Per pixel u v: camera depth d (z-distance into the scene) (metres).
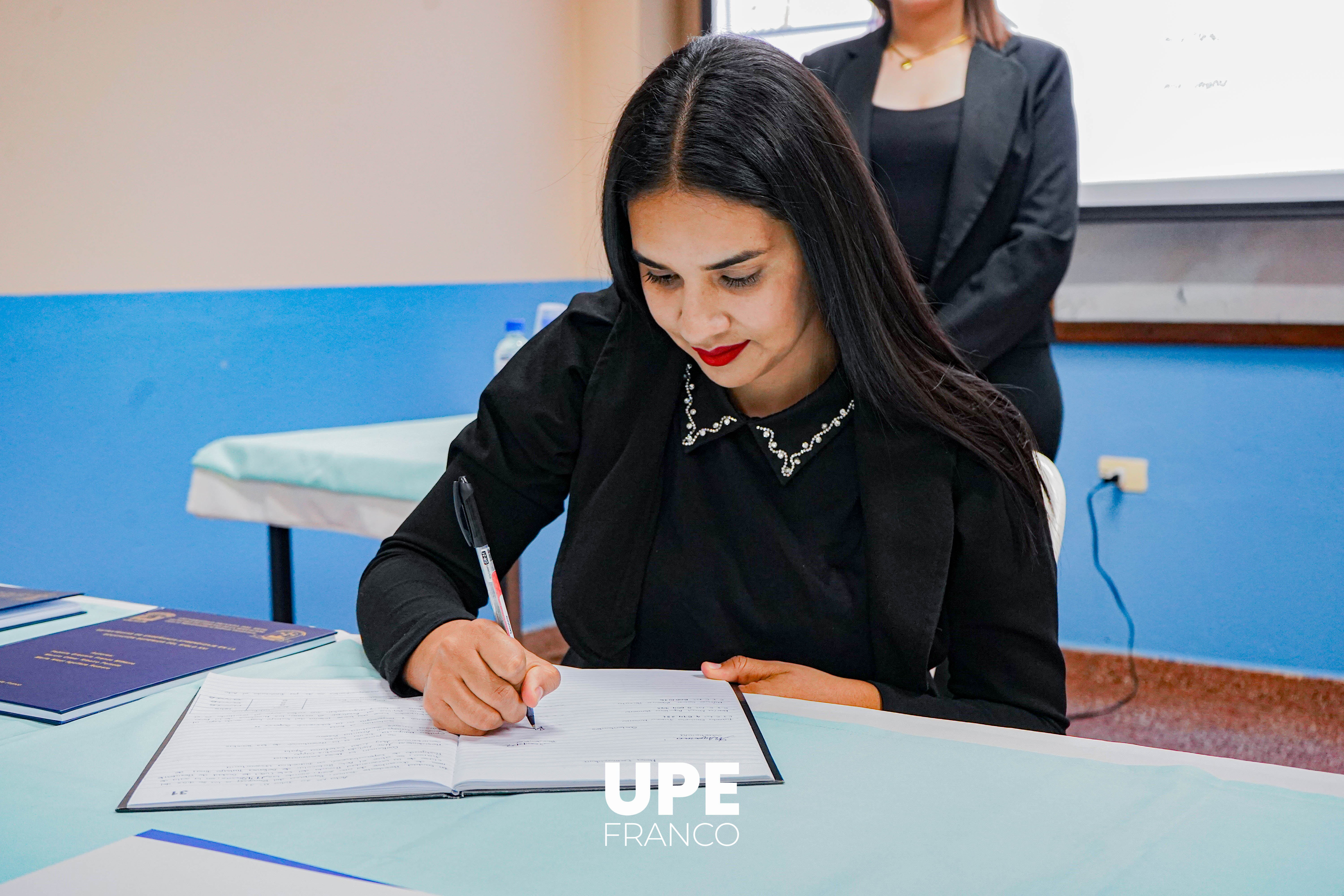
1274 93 2.54
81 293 1.90
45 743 0.71
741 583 0.97
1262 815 0.59
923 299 0.92
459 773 0.64
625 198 0.84
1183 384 2.72
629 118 0.85
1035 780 0.65
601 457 1.01
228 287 2.16
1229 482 2.69
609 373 1.00
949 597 0.94
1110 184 2.72
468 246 2.75
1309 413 2.61
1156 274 2.71
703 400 1.00
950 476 0.92
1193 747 2.39
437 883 0.51
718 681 0.84
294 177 2.27
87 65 1.88
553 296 3.06
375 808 0.61
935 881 0.52
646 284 0.87
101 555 1.97
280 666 0.89
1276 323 2.60
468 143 2.73
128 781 0.65
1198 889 0.51
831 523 0.96
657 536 1.01
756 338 0.85
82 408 1.92
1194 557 2.74
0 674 0.83
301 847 0.55
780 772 0.66
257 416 2.24
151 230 2.01
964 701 0.88
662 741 0.70
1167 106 2.64
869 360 0.88
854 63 2.11
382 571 0.95
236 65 2.14
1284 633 2.66
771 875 0.52
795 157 0.79
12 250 1.78
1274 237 2.58
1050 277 1.87
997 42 2.01
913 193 1.99
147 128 1.99
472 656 0.72
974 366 1.76
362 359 2.46
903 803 0.61
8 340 1.79
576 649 1.02
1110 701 2.70
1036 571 0.92
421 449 1.80
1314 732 2.47
